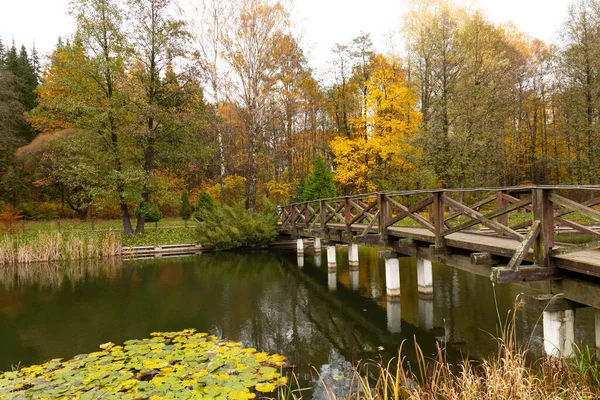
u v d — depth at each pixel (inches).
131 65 601.6
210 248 597.9
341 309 275.6
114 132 601.6
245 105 674.2
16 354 195.3
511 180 934.4
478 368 164.2
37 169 806.5
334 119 971.9
